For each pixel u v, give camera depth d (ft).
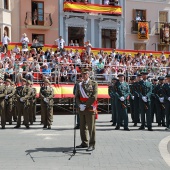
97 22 117.08
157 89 55.62
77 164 30.19
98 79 78.48
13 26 107.14
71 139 42.19
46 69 75.51
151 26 124.98
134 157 32.99
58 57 84.74
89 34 115.96
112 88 55.01
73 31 114.42
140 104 50.90
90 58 85.76
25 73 73.41
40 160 31.53
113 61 87.45
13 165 29.73
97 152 34.99
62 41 94.27
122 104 50.11
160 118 55.21
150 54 99.96
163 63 94.02
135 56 97.04
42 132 47.91
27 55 83.61
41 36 110.73
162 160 31.94
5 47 87.86
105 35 118.83
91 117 35.63
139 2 123.13
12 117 61.93
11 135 45.27
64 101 78.84
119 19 119.55
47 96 52.03
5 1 105.60
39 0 109.70
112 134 46.19
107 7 115.75
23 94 52.16
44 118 51.98
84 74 36.04
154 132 48.32
